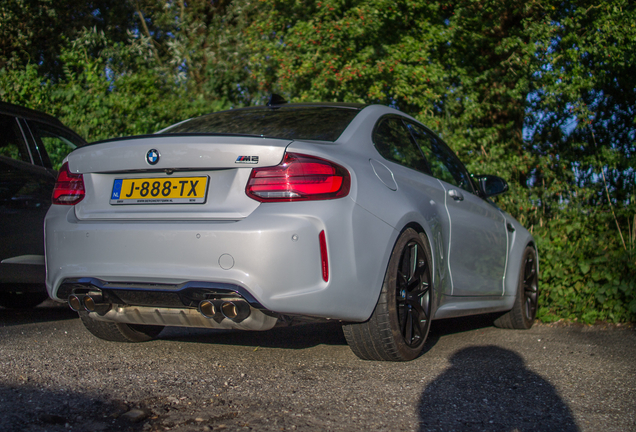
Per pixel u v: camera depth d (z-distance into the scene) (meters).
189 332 4.09
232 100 12.91
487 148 9.27
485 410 2.49
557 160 9.10
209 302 2.66
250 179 2.74
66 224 3.03
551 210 8.55
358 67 8.34
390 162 3.37
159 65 13.70
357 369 3.09
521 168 8.87
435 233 3.47
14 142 4.31
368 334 3.08
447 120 9.02
